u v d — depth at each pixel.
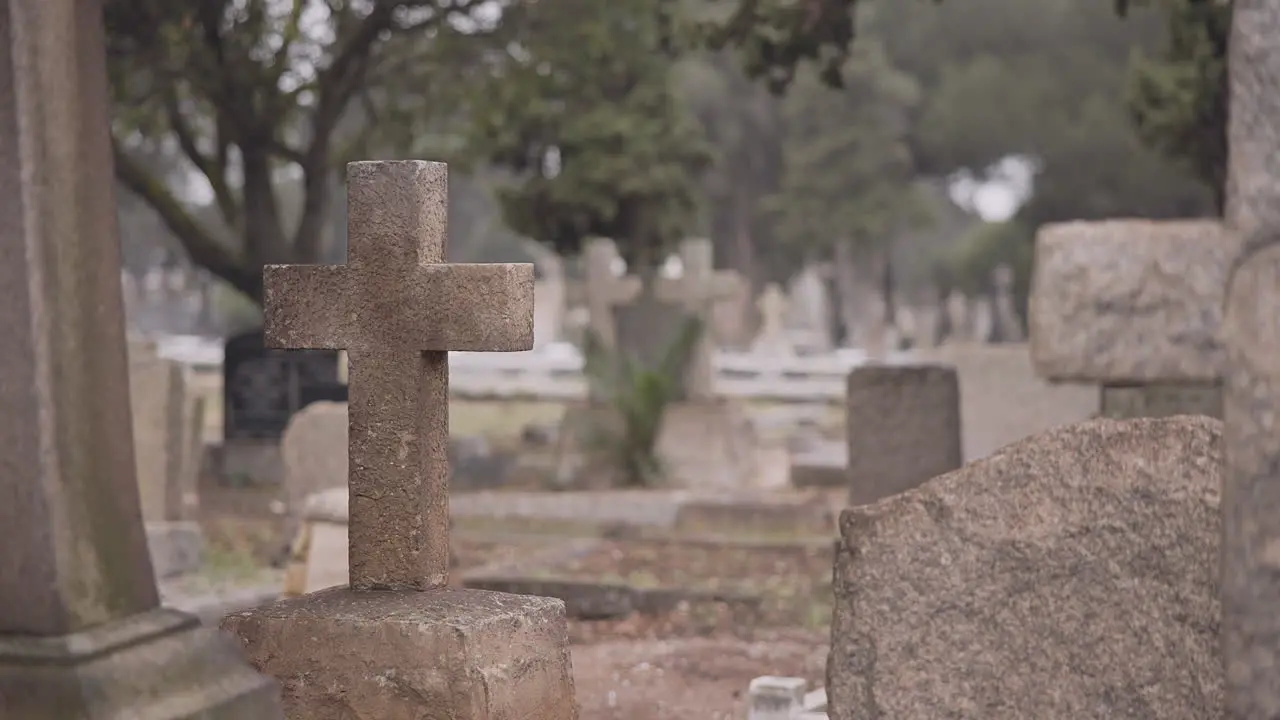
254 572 12.09
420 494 5.17
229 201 21.11
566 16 19.92
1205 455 3.70
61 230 3.61
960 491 3.88
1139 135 16.80
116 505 3.72
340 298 5.20
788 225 57.47
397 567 5.18
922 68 61.19
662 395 19.23
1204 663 3.63
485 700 4.71
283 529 12.80
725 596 10.41
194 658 3.77
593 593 10.42
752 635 9.43
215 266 20.75
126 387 3.79
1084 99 55.47
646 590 10.38
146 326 64.56
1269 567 2.79
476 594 5.17
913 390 11.03
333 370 20.12
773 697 6.35
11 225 3.55
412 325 5.14
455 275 5.10
